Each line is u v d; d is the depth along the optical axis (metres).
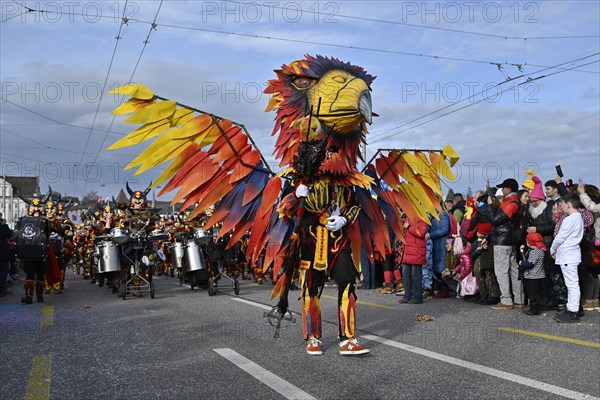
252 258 6.25
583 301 8.42
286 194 6.03
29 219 10.67
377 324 7.45
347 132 5.81
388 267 11.41
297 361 5.46
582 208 8.23
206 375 4.99
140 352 5.96
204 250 11.95
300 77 5.95
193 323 7.79
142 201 11.79
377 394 4.40
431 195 6.82
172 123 5.81
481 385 4.57
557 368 5.06
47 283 11.34
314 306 5.83
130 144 5.73
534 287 8.03
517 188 8.66
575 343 6.08
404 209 6.72
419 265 9.61
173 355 5.79
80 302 10.93
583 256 8.16
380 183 6.60
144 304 10.31
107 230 12.29
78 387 4.71
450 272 10.62
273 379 4.82
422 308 8.98
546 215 8.25
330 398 4.32
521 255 8.27
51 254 11.15
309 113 5.78
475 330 6.89
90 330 7.38
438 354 5.64
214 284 11.67
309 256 5.85
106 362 5.54
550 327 7.05
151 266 11.52
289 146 5.90
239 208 6.14
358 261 6.46
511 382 4.64
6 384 4.82
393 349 5.89
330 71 5.98
